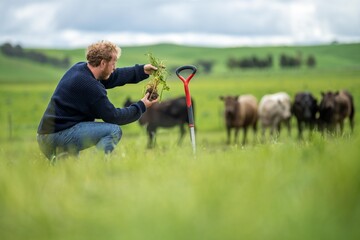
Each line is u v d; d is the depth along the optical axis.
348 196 2.56
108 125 6.30
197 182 3.14
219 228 2.25
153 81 6.74
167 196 2.77
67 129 6.25
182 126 26.19
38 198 3.05
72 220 2.61
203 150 6.18
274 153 4.50
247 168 3.67
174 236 2.22
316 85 76.12
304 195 2.65
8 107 49.66
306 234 2.19
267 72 180.62
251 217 2.36
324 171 3.17
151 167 4.47
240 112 25.45
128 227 2.38
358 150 3.68
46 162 5.55
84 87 6.25
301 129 25.55
